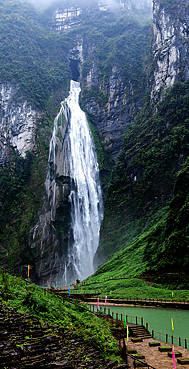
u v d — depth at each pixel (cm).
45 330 1202
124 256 5628
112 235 7375
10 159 9700
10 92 10412
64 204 8506
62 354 1081
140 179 7375
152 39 10250
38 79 11188
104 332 1602
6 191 9250
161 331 2069
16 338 1058
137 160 7631
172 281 3753
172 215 4722
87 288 4656
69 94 11606
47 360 1007
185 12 8744
